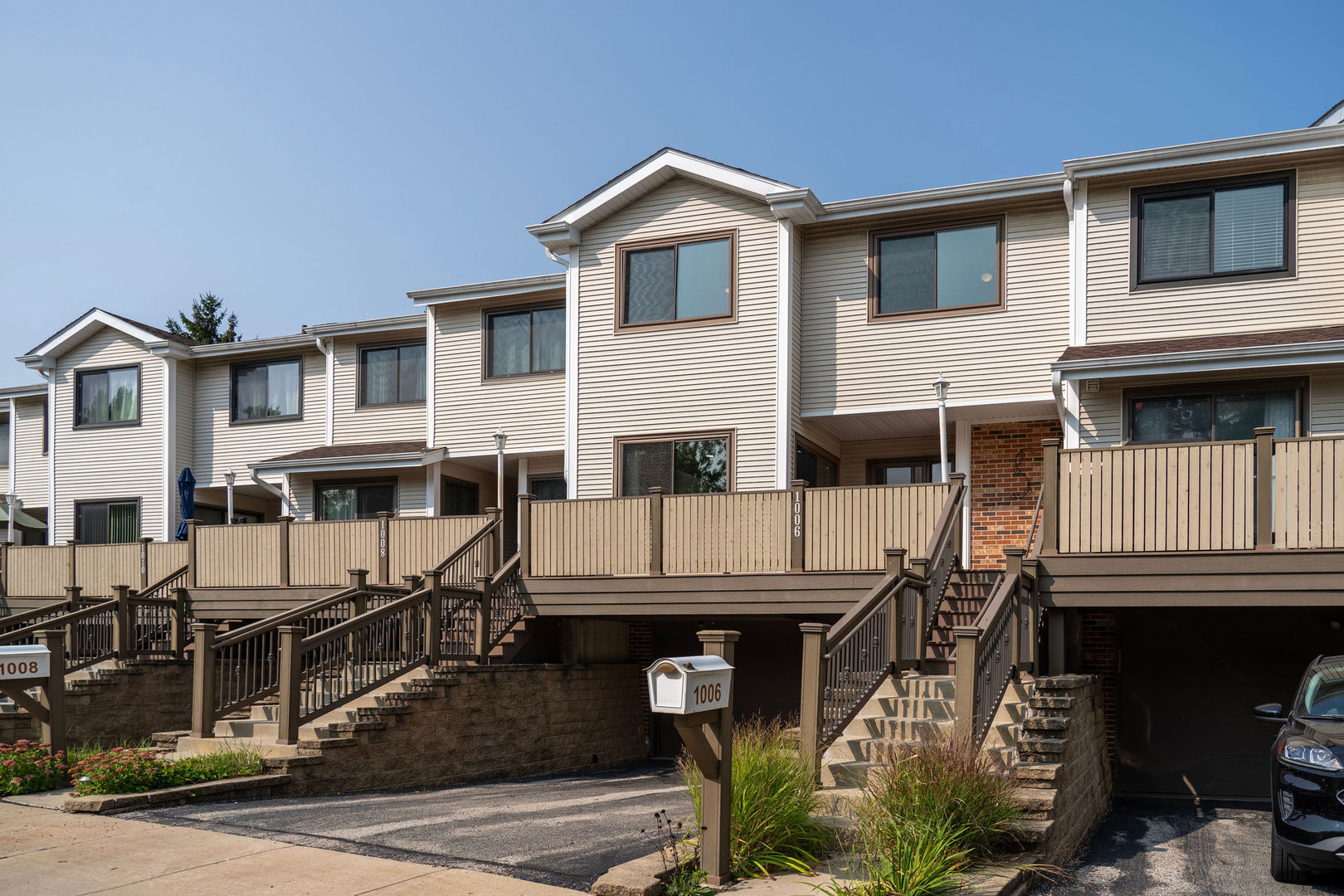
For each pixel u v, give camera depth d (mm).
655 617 15953
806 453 16641
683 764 7613
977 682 8336
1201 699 13336
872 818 6957
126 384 23625
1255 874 8008
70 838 7688
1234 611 13133
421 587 13688
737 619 16297
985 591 12609
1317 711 7953
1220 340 13242
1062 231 15000
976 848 7027
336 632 11570
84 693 14414
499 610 14516
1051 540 11281
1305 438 10484
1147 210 14281
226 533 17672
